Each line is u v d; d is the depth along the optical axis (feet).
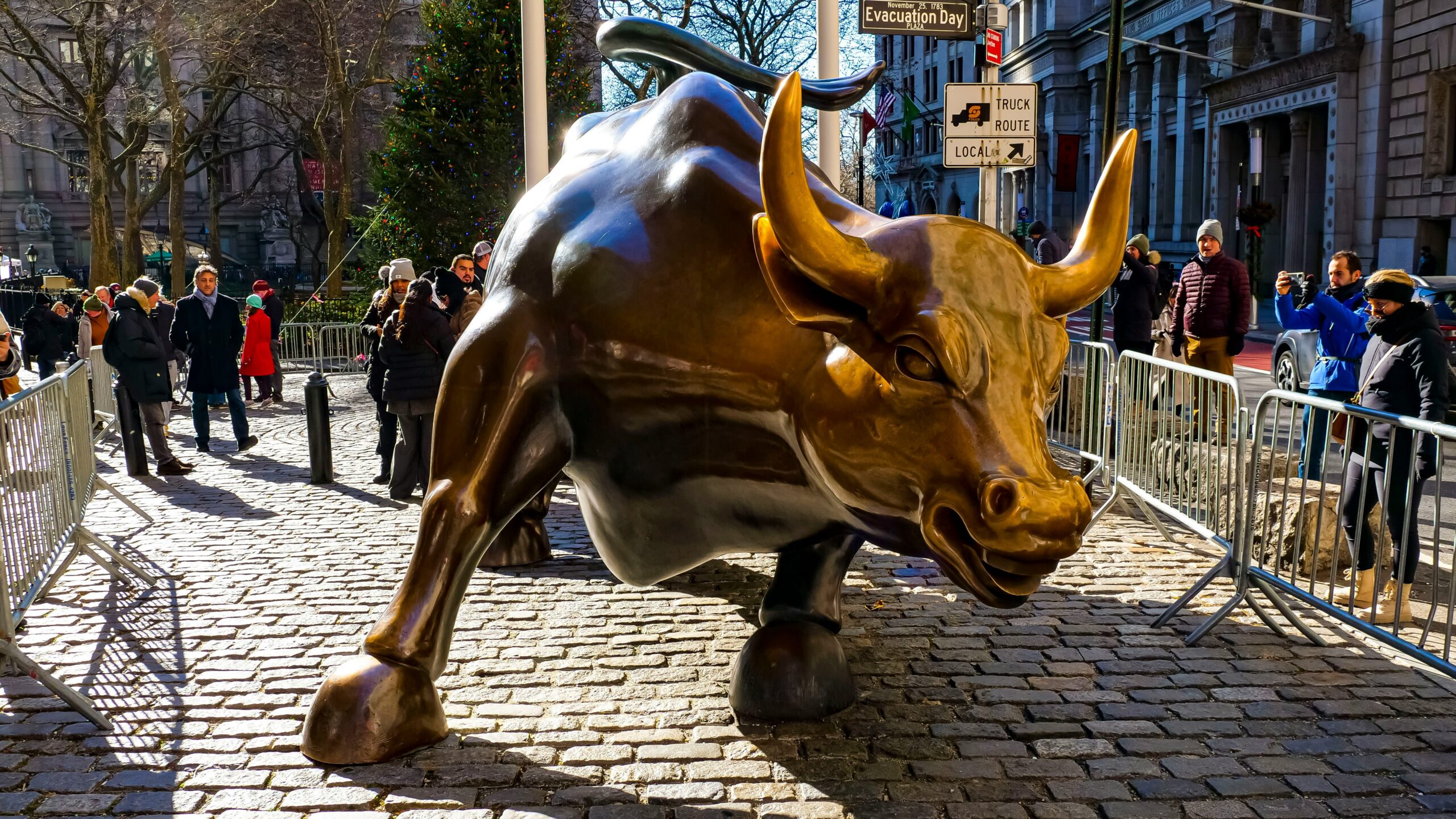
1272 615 17.84
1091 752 12.76
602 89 82.53
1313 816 11.33
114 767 12.37
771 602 14.01
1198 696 14.48
